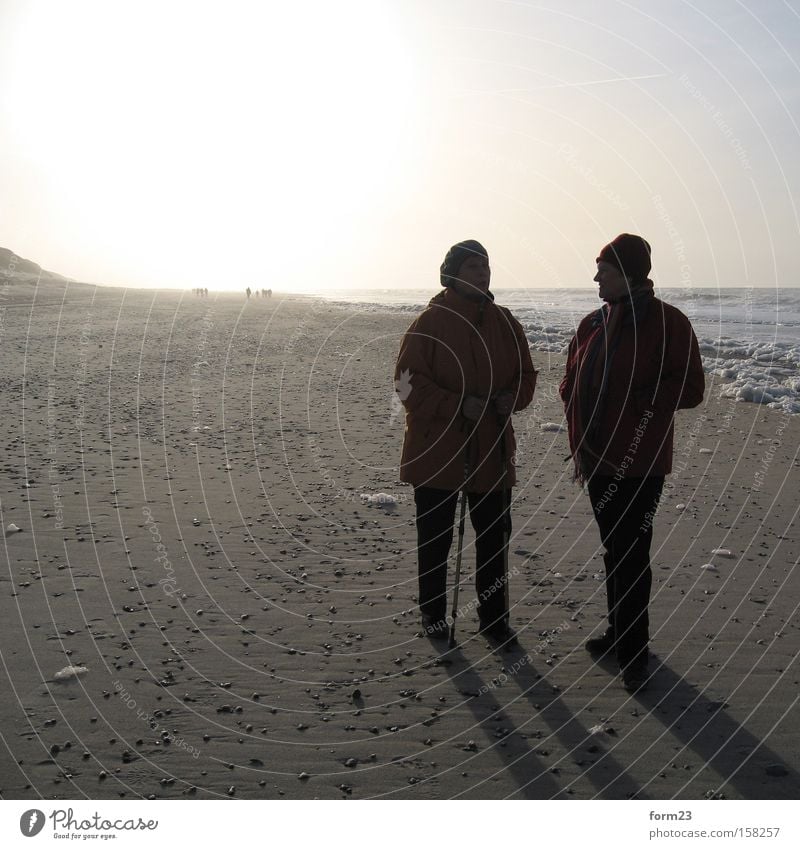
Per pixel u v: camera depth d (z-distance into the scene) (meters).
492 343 3.99
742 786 2.73
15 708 3.20
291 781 2.77
